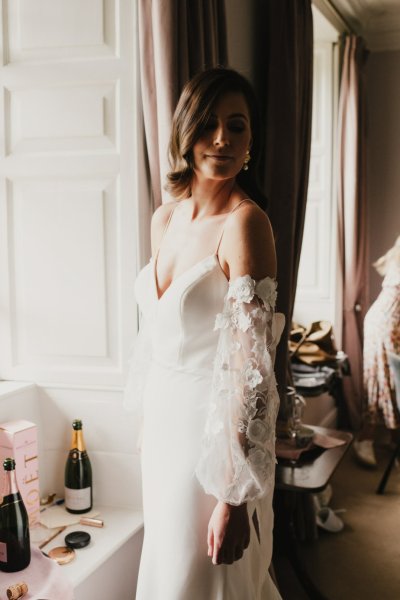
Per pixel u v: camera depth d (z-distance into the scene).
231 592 1.51
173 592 1.51
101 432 2.23
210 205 1.58
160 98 2.02
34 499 2.04
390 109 5.08
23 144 2.20
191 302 1.49
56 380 2.25
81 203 2.18
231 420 1.36
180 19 2.02
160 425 1.57
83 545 1.94
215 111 1.48
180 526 1.51
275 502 2.60
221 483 1.38
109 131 2.16
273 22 2.96
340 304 4.59
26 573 1.66
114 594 2.00
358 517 3.27
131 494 2.23
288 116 2.96
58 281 2.22
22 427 2.00
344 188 4.50
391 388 3.93
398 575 2.71
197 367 1.53
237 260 1.44
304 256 4.55
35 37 2.15
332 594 2.56
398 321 3.89
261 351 1.36
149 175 2.19
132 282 2.17
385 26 4.90
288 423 2.53
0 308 2.26
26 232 2.22
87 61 2.13
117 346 2.21
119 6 2.10
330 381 3.55
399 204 5.14
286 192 2.99
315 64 4.47
